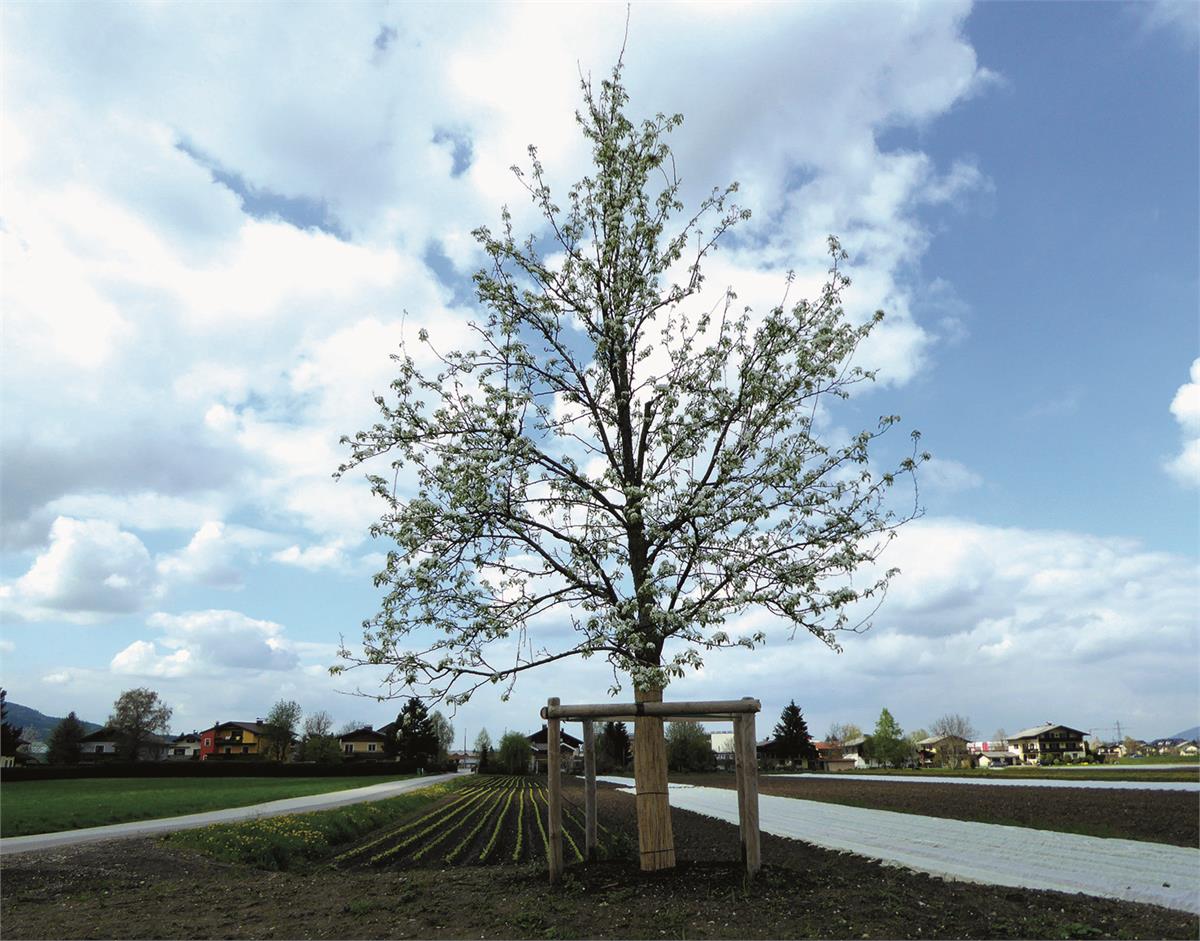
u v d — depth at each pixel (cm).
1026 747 15450
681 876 1014
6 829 2411
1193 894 1092
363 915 974
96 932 972
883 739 11831
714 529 1104
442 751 12788
